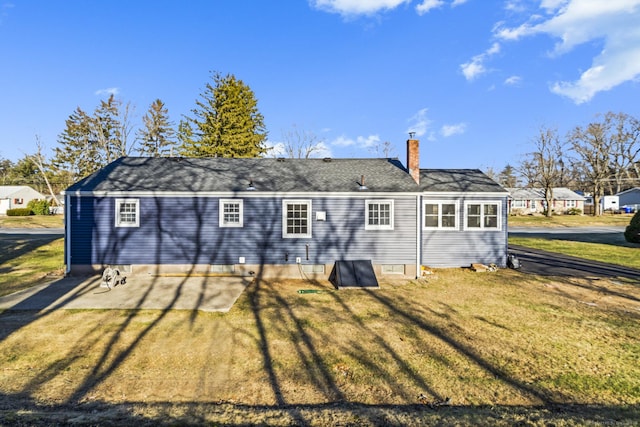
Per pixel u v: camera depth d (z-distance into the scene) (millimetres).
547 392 6488
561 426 5070
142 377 6938
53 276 15609
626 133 59656
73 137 59250
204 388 6543
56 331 9344
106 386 6555
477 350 8328
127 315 10727
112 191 15789
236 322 10227
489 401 6176
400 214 16469
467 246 18156
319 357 7930
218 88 44688
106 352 8078
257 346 8523
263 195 16188
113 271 14062
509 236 33438
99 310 11172
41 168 53281
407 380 6914
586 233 36281
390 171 18859
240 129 44906
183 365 7484
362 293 13695
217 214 16141
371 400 6188
